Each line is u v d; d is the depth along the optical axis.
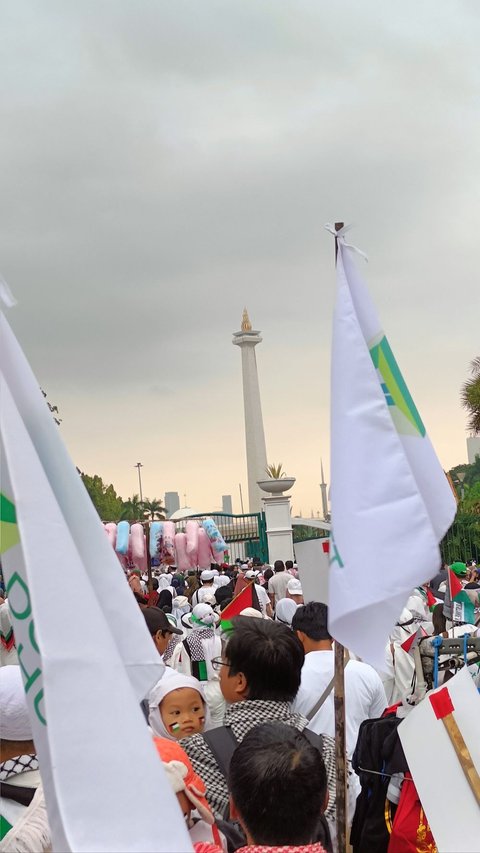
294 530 27.91
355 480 3.14
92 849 2.11
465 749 3.52
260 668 3.79
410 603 8.88
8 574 2.29
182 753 3.38
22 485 2.24
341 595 3.02
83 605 2.22
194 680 4.38
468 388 36.38
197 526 19.27
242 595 7.38
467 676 3.63
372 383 3.23
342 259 3.44
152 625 6.22
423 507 3.11
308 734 3.84
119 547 18.14
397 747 3.93
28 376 2.50
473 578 17.53
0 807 2.96
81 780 2.13
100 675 2.19
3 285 2.50
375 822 3.95
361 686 4.89
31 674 2.24
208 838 3.24
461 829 3.46
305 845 2.64
